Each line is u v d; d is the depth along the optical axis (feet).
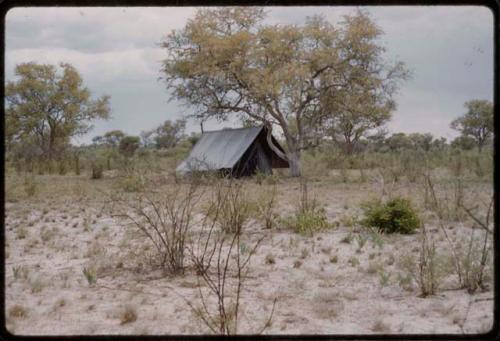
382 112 117.50
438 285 22.99
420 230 37.88
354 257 29.40
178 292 23.48
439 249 30.48
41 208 55.52
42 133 161.79
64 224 45.09
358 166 121.19
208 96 115.75
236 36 108.99
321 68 112.06
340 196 64.69
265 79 106.32
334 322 19.25
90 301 22.44
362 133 135.64
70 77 160.04
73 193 70.49
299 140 112.57
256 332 18.11
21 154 152.35
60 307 21.61
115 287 24.54
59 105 160.45
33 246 34.76
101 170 103.96
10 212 52.29
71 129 163.32
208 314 19.56
